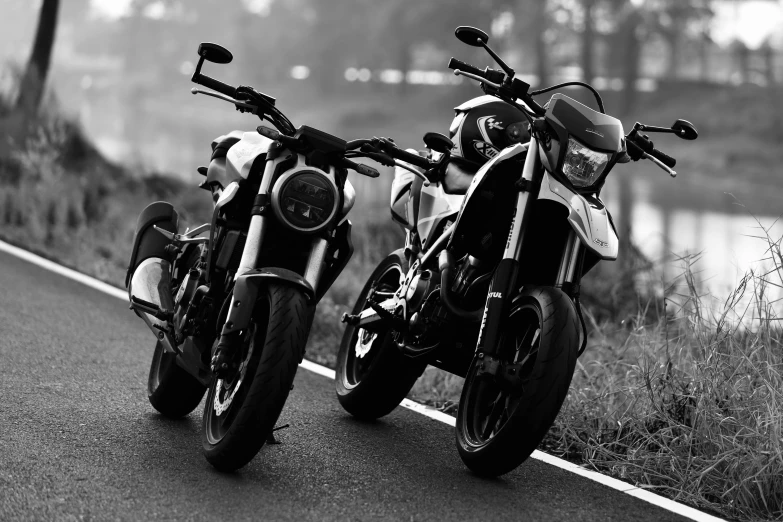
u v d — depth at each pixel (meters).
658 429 8.19
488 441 6.79
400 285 8.07
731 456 7.29
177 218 8.33
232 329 6.48
